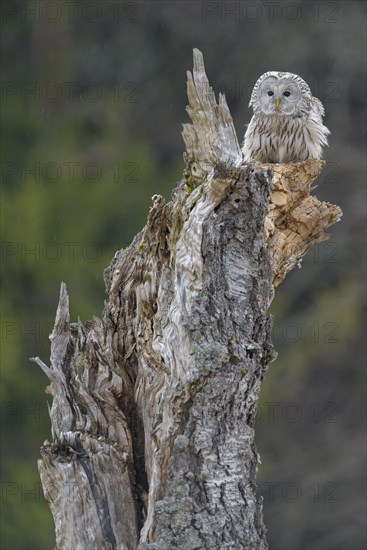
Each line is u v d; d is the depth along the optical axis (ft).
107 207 116.16
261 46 117.29
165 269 37.81
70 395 38.55
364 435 115.14
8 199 117.91
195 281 35.68
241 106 116.06
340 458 113.80
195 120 37.65
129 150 120.26
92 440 37.58
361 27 115.24
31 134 125.80
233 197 36.01
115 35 127.34
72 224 115.24
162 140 124.26
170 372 36.32
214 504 35.19
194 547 34.81
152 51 124.47
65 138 122.62
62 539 37.42
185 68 122.62
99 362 38.81
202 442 35.27
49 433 110.01
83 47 127.95
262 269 36.52
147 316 38.42
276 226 41.22
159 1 124.06
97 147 122.11
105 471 37.32
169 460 35.40
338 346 114.21
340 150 114.11
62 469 37.35
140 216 115.96
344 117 114.73
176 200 37.70
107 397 38.42
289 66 115.44
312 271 115.44
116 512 37.17
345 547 110.11
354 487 112.78
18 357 110.63
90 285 113.09
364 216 113.60
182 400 35.42
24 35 132.36
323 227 41.42
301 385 115.44
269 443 114.11
